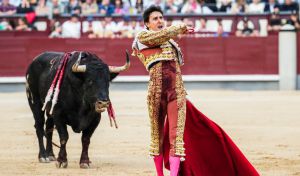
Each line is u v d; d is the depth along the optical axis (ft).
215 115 75.61
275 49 116.98
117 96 101.91
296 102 91.45
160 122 34.06
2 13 118.01
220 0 117.91
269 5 118.73
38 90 47.44
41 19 118.21
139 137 59.06
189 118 33.96
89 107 42.88
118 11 117.19
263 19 118.32
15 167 44.65
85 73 41.93
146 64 33.94
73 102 43.34
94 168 43.98
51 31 117.29
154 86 33.55
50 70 45.62
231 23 117.80
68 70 43.27
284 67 116.78
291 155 49.21
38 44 116.06
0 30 116.26
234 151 33.86
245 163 33.78
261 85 117.39
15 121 72.23
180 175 34.22
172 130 33.06
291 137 59.06
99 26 116.67
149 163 46.01
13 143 56.44
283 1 120.16
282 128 65.16
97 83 41.63
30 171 43.11
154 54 33.71
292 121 70.85
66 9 118.73
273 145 54.34
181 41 116.78
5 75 116.78
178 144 32.91
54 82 43.88
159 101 33.58
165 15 114.21
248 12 117.60
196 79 116.78
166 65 33.60
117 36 116.06
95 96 41.50
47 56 47.09
